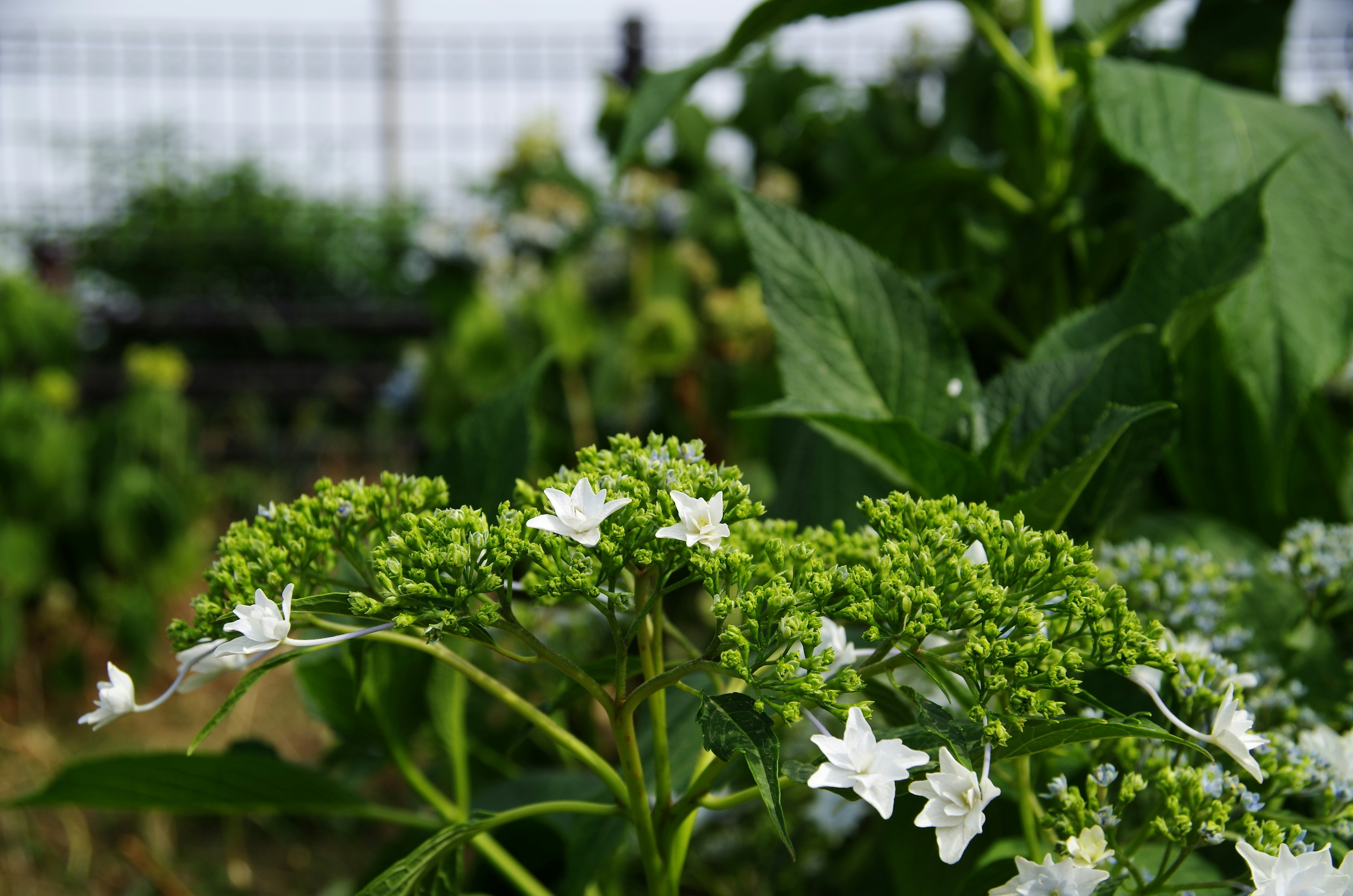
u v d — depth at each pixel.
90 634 1.77
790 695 0.40
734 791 0.58
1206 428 0.65
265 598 0.40
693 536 0.41
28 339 2.01
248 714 1.46
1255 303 0.56
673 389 1.61
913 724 0.45
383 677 0.54
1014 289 0.76
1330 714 0.54
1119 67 0.59
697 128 1.82
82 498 1.74
